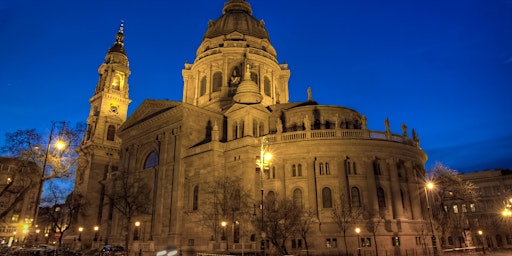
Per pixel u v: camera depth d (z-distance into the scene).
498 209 84.00
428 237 48.78
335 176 46.94
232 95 73.50
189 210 50.91
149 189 58.09
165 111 58.28
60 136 38.94
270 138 50.41
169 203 52.94
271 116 58.88
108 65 95.75
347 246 42.84
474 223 77.69
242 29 83.69
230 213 44.97
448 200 75.81
